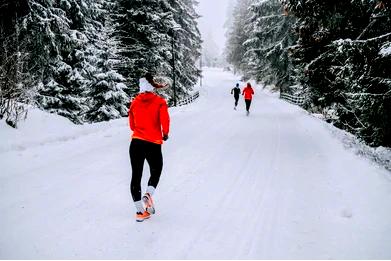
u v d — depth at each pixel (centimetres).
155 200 564
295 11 1104
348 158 814
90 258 379
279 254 399
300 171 747
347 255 398
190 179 680
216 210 527
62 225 460
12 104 995
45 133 1029
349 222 485
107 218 488
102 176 688
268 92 4319
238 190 620
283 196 591
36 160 789
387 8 930
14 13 1372
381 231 451
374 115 990
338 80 1414
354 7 1036
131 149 490
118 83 1697
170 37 2566
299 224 480
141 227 462
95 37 1944
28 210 505
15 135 928
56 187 611
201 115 1950
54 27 1492
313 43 1469
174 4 3152
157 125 498
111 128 1316
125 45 2238
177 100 3094
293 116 1908
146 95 491
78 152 896
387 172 721
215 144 1046
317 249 412
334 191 612
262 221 489
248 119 1755
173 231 453
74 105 1697
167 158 852
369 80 1003
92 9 1881
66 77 1669
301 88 2619
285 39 3170
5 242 408
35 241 413
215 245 418
